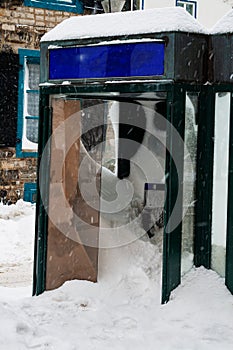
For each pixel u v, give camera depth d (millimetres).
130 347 5746
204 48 6680
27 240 12008
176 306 6438
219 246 6691
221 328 5996
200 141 6766
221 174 6660
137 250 7613
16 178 14102
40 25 14391
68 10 14648
